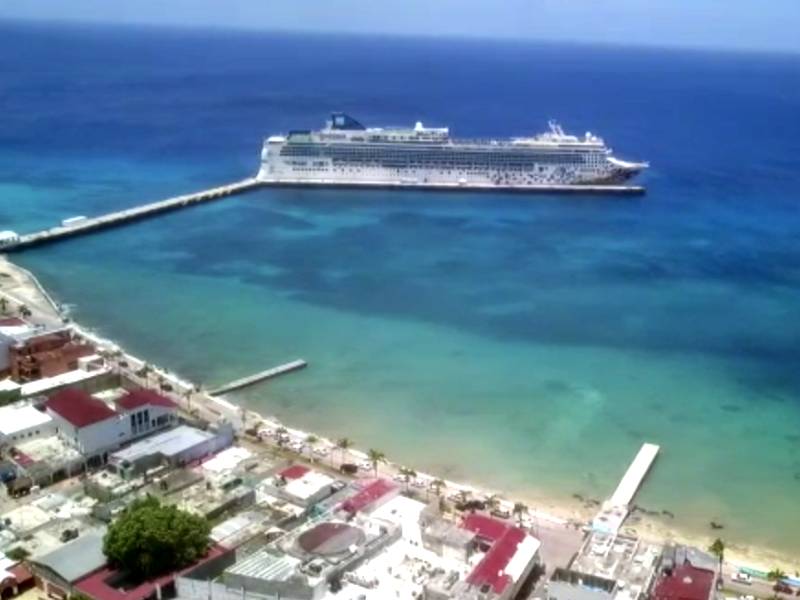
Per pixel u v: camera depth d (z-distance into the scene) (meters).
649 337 199.50
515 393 168.50
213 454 136.25
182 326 197.38
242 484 125.75
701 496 134.50
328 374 174.25
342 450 141.00
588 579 95.88
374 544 104.75
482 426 154.62
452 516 121.06
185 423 143.50
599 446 149.00
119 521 104.81
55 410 134.00
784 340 199.25
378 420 155.38
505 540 107.06
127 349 182.62
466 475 138.00
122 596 97.88
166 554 101.50
